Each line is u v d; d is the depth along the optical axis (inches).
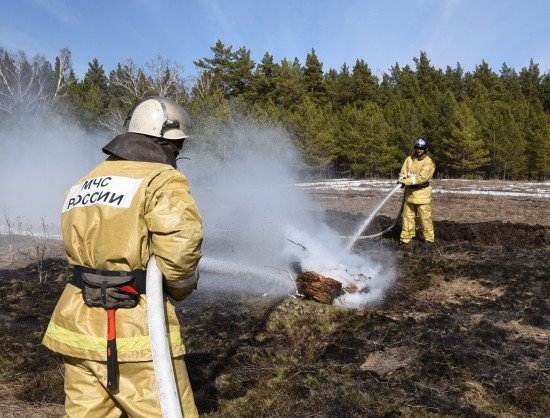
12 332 198.1
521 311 216.5
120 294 82.2
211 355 171.6
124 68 1590.8
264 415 133.3
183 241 78.5
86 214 85.9
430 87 2485.2
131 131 95.9
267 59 2091.5
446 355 165.2
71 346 83.7
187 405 86.6
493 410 134.3
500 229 377.4
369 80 2438.5
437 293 250.4
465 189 874.8
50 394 148.4
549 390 141.6
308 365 162.6
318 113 1676.9
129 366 82.4
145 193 82.7
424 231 358.3
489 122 1688.0
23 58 1520.7
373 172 1711.4
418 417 129.2
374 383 148.3
